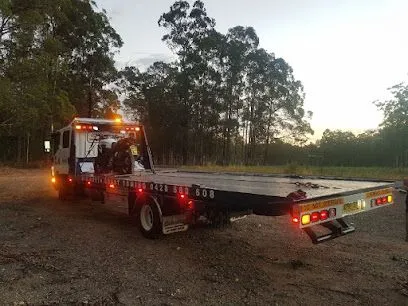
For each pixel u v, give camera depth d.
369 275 5.98
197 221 7.88
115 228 8.90
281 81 59.12
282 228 8.97
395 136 31.05
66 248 7.27
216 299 5.06
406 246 7.56
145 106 58.47
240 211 7.28
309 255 6.96
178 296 5.13
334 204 5.67
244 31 56.94
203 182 7.97
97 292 5.22
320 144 71.31
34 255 6.79
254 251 7.18
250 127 59.41
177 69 55.62
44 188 16.75
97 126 11.81
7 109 28.00
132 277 5.80
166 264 6.41
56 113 33.47
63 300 4.94
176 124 53.88
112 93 47.53
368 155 63.69
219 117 54.84
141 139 12.31
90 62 44.66
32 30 29.05
